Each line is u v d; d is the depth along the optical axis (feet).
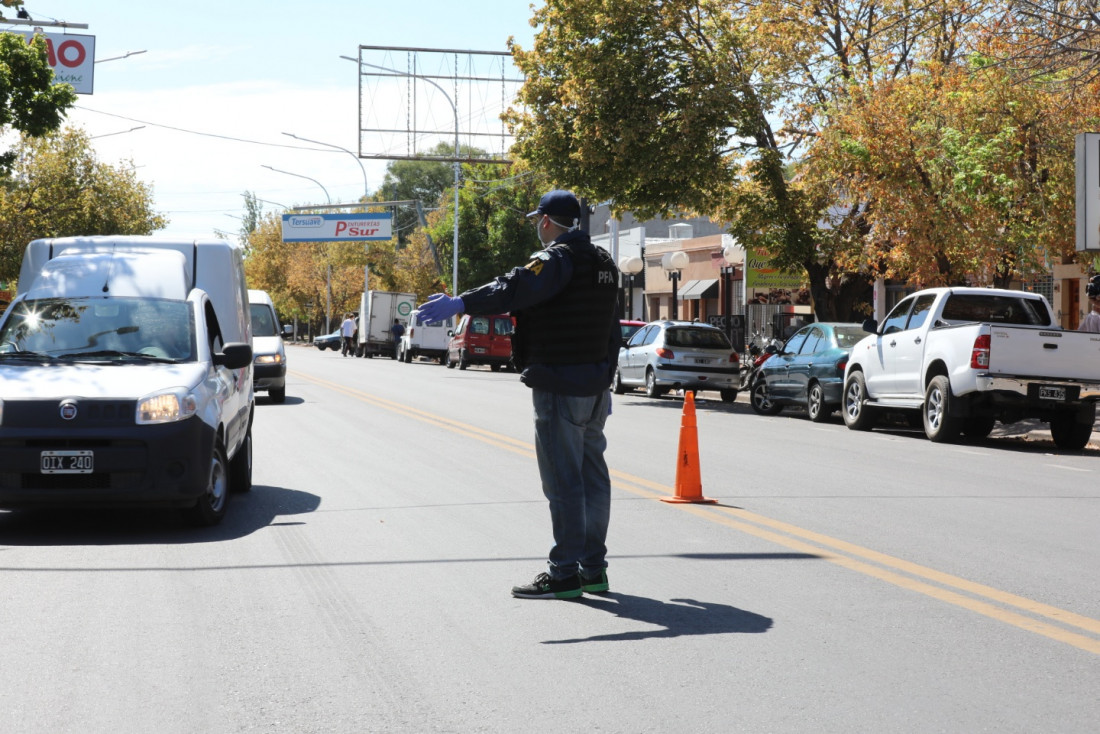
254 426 69.72
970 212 80.28
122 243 50.72
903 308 72.33
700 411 89.56
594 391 25.34
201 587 26.89
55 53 171.63
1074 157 78.23
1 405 33.45
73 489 33.53
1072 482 47.85
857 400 74.95
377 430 66.95
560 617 23.98
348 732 17.21
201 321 39.32
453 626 23.31
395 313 235.20
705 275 203.82
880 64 97.04
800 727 17.33
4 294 169.89
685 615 24.16
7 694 19.04
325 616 24.14
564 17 98.53
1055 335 63.41
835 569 28.84
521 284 24.44
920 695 18.86
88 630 23.03
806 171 99.86
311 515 37.29
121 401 33.83
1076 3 75.46
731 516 36.78
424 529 34.47
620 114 97.40
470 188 260.21
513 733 17.12
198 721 17.74
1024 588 26.81
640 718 17.74
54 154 174.50
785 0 100.12
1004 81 79.15
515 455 54.13
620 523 35.40
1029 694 18.92
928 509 39.01
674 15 96.17
